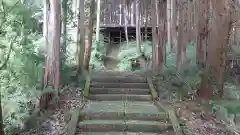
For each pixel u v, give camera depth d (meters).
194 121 6.00
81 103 7.23
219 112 6.01
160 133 5.79
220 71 6.64
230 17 6.45
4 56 5.52
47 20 7.38
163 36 10.31
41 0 8.32
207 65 6.72
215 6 6.50
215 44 6.58
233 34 8.86
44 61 7.24
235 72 8.48
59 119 6.12
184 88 7.68
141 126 5.92
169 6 10.62
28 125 5.59
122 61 14.11
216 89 6.67
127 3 17.64
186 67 8.88
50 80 6.78
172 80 8.45
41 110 6.30
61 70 8.31
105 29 18.03
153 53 10.42
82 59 9.52
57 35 6.90
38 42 7.64
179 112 6.43
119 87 8.73
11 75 5.62
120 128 5.93
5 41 5.41
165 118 6.27
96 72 10.77
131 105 7.21
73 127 5.68
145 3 15.96
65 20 9.41
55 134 5.49
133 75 9.83
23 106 5.75
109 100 7.79
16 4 5.26
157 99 7.58
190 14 10.19
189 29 10.29
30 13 6.38
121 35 18.58
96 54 14.52
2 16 5.09
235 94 6.91
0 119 3.93
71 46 11.70
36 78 6.78
